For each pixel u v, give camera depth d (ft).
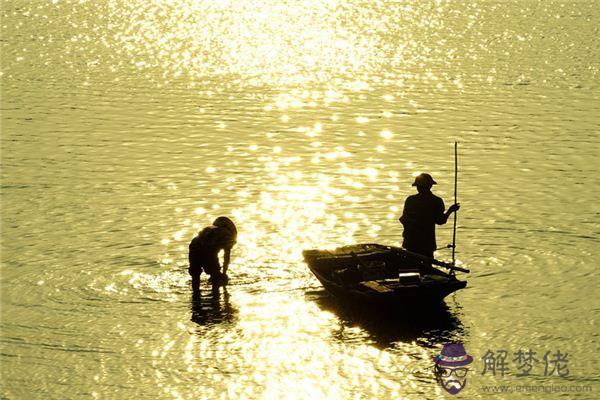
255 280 213.87
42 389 164.86
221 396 161.89
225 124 392.27
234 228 213.46
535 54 613.11
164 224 252.42
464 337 184.44
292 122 397.39
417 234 212.64
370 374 169.48
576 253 228.02
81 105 434.30
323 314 196.24
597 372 169.68
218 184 293.84
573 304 198.90
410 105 437.58
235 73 549.95
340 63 594.65
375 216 259.60
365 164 320.29
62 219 256.52
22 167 314.96
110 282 212.02
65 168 313.94
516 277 213.87
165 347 180.65
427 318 193.98
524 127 380.99
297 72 555.28
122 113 415.23
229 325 190.39
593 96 453.99
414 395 161.58
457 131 375.66
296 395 161.99
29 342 182.60
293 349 179.93
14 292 206.08
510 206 266.98
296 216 259.80
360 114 415.64
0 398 161.68
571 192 281.13
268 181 297.94
